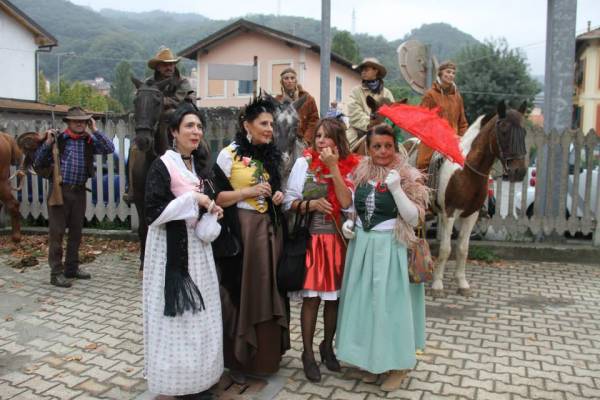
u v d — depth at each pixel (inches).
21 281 252.2
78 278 256.4
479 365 167.5
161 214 126.1
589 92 1162.0
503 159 211.6
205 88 1080.2
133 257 298.8
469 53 1235.2
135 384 154.3
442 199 231.3
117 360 169.9
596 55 1147.3
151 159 230.8
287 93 255.0
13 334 190.2
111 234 335.3
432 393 149.3
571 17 301.1
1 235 350.3
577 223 299.0
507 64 1181.7
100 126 340.2
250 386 151.8
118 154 346.0
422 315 155.3
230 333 147.6
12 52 900.6
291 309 218.7
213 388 149.7
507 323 204.2
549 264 290.7
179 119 133.1
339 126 153.8
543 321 206.5
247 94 1055.6
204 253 134.6
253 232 145.8
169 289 126.9
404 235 144.8
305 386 152.6
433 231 331.0
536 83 1209.4
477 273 273.9
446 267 283.9
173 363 128.8
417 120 152.2
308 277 149.5
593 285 253.1
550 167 297.9
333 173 145.9
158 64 259.0
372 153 148.6
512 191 304.8
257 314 145.3
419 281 144.9
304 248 149.3
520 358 172.9
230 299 147.5
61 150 241.8
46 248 315.0
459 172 223.3
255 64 356.5
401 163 149.7
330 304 159.8
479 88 1169.4
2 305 219.8
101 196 342.6
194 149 136.9
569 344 184.5
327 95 331.0
